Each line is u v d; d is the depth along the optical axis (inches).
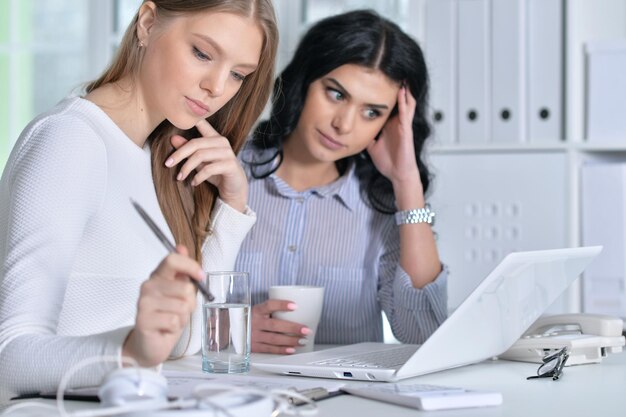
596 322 69.1
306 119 88.9
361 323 95.0
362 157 95.9
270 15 64.4
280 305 75.5
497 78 129.6
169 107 63.5
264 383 54.9
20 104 173.6
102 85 67.6
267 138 93.3
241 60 62.9
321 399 51.6
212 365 59.9
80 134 59.7
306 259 94.5
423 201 91.3
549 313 127.3
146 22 64.2
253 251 94.4
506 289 60.9
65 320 62.2
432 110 132.0
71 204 56.7
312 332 76.4
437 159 133.0
